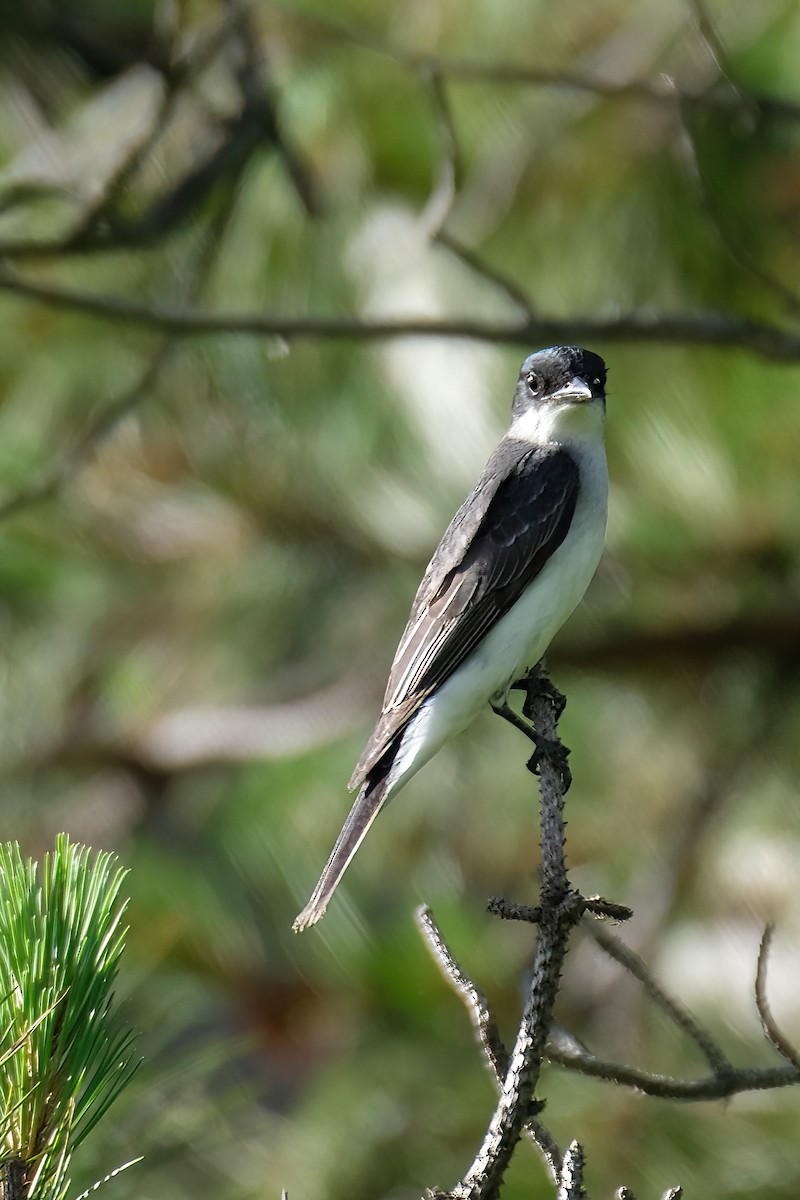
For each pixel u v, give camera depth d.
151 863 10.48
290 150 10.51
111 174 10.02
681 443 10.76
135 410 11.66
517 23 10.98
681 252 10.90
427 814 11.90
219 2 10.50
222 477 11.44
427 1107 9.15
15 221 11.52
